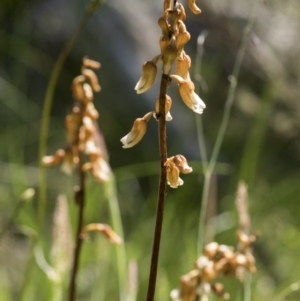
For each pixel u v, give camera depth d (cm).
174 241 117
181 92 61
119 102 184
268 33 171
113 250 106
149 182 158
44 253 109
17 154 148
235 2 172
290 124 177
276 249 130
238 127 175
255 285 105
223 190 158
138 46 196
